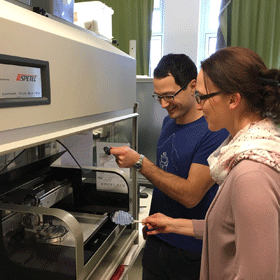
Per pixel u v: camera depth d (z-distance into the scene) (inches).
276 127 25.1
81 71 31.5
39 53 24.3
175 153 45.0
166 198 47.2
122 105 43.9
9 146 21.9
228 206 24.3
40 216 28.9
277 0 113.7
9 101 21.3
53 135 27.1
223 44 121.6
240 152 23.9
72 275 28.8
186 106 43.6
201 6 133.3
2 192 35.3
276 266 20.8
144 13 129.0
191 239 44.8
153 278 50.9
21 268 30.1
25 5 27.2
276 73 23.6
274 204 21.0
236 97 25.0
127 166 44.0
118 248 44.6
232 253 25.0
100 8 51.5
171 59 42.8
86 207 45.3
